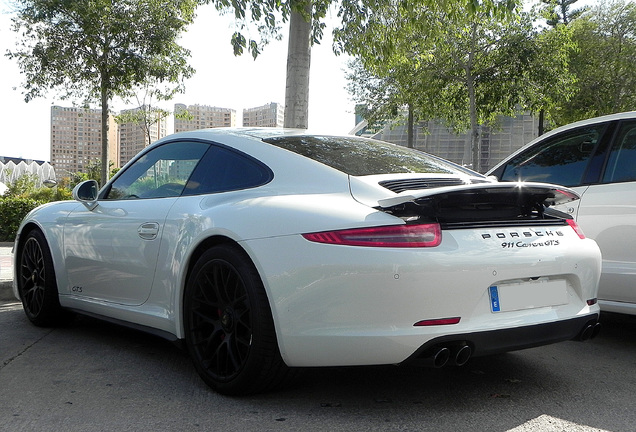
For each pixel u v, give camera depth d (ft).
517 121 203.51
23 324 15.61
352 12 25.32
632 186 13.29
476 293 8.70
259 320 9.18
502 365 12.05
